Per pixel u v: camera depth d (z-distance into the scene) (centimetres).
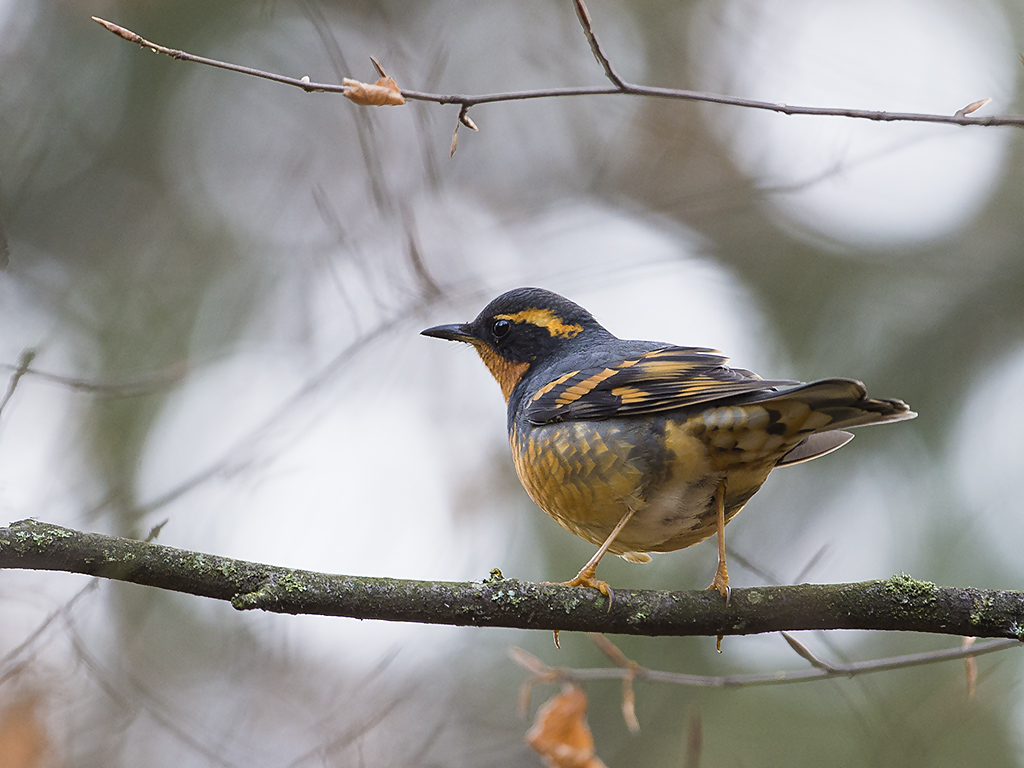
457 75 1579
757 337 1452
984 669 1110
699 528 829
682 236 1506
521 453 862
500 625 702
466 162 1553
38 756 810
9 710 810
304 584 675
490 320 1010
